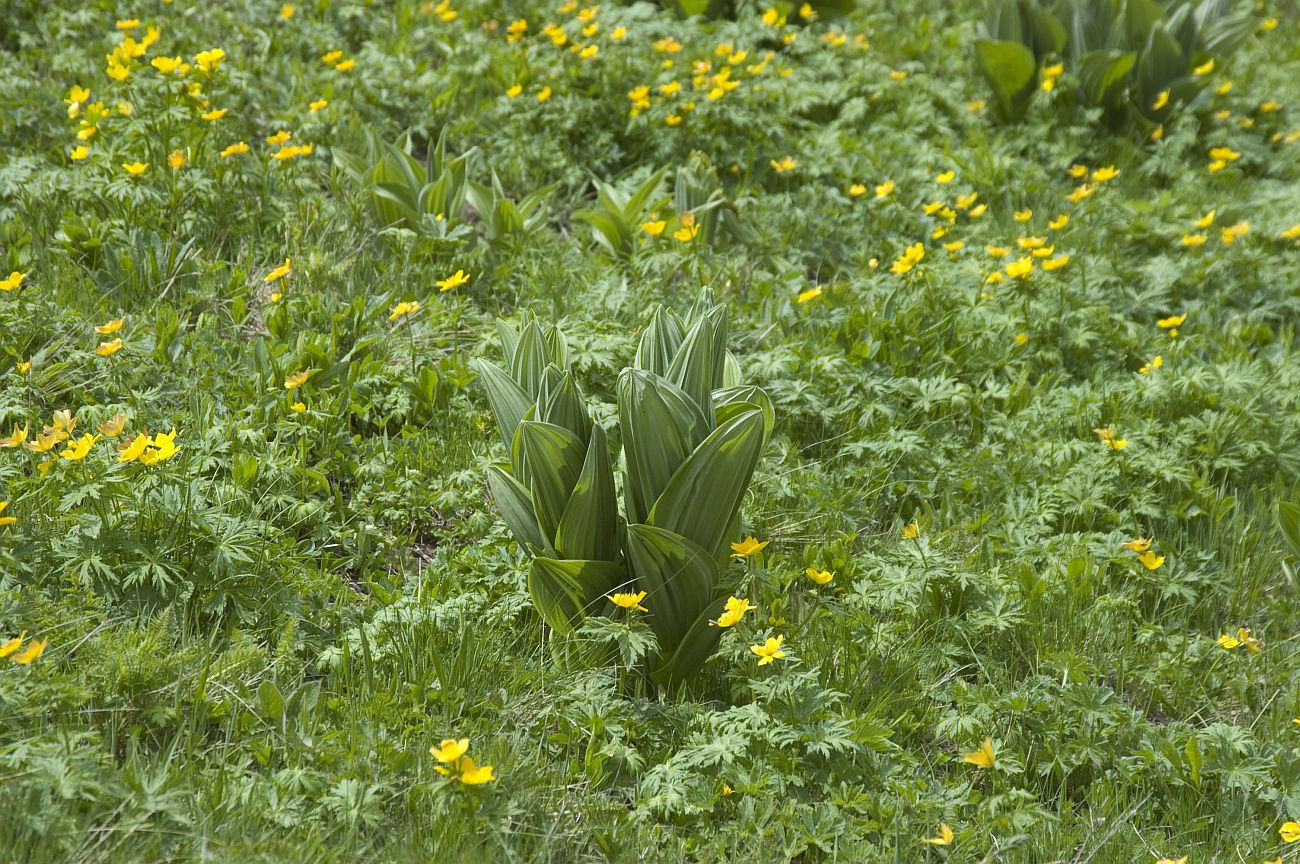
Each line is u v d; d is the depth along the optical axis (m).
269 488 3.05
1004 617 3.01
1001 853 2.45
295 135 4.88
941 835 2.39
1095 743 2.69
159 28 5.27
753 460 2.59
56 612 2.49
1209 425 3.80
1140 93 6.27
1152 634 3.14
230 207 4.32
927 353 4.10
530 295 4.28
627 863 2.30
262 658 2.56
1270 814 2.67
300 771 2.26
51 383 3.29
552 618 2.73
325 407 3.40
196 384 3.40
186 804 2.17
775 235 4.82
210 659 2.55
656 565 2.62
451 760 2.18
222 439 3.16
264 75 5.24
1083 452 3.70
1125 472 3.62
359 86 5.29
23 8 5.31
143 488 2.72
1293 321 4.88
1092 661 3.09
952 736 2.68
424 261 4.33
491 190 4.73
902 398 3.90
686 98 5.46
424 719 2.52
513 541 3.09
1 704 2.19
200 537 2.71
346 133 4.98
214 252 4.14
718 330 2.85
